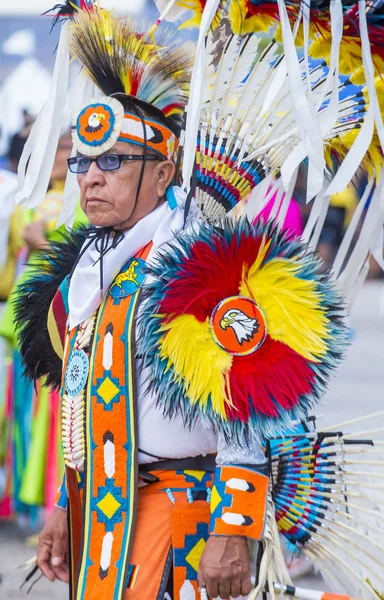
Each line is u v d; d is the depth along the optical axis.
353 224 5.24
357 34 4.46
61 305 4.93
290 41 4.04
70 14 4.85
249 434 4.13
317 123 3.91
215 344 4.17
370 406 12.82
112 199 4.48
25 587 7.52
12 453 9.05
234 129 4.67
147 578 4.29
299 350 4.18
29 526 9.36
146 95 4.59
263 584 4.20
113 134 4.47
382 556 4.43
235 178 4.68
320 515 4.50
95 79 4.70
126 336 4.39
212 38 4.73
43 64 22.83
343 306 4.38
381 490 4.50
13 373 8.92
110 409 4.40
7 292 9.02
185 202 4.54
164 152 4.56
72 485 4.66
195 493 4.39
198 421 4.30
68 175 5.16
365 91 4.65
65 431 4.63
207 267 4.21
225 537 4.13
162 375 4.20
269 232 4.33
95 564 4.36
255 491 4.18
